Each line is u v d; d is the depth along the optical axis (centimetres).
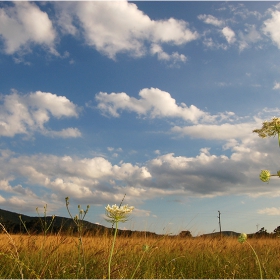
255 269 648
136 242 786
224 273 600
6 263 511
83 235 697
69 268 530
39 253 554
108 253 603
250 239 1062
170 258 723
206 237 1005
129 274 533
